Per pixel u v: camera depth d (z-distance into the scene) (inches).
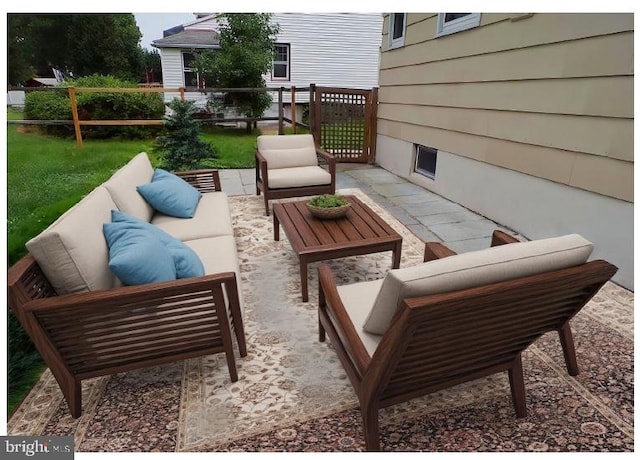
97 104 311.4
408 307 38.9
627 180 100.5
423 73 190.4
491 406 64.7
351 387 68.7
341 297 68.5
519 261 44.4
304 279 92.9
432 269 42.3
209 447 57.5
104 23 549.0
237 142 322.7
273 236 133.9
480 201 158.9
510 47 134.2
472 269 42.6
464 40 157.9
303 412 63.4
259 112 375.2
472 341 50.6
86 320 57.8
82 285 60.0
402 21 211.2
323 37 427.5
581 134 111.6
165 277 64.1
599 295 98.0
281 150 169.2
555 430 60.2
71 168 226.5
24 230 134.7
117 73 572.7
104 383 69.4
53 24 538.9
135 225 72.7
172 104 230.8
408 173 216.7
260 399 65.9
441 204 173.6
